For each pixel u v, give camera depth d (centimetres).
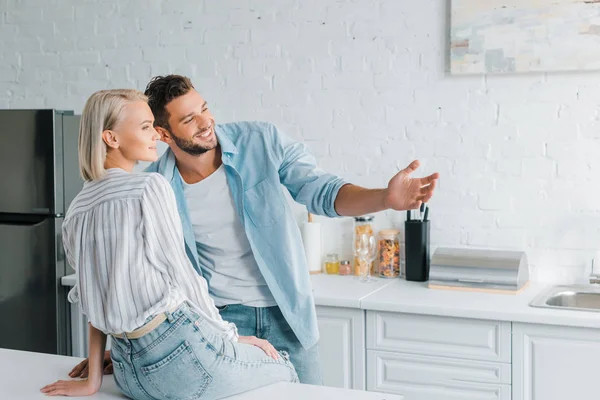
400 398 204
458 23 349
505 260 332
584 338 288
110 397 209
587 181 340
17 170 370
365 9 370
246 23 390
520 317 293
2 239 376
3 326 380
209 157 253
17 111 368
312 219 387
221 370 198
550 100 343
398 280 363
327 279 368
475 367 307
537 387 297
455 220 362
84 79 421
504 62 343
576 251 343
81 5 419
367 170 376
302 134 386
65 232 202
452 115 359
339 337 328
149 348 191
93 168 196
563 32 333
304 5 380
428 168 366
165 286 191
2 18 434
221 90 398
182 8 401
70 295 209
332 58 378
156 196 192
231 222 254
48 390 211
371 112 373
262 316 256
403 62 366
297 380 231
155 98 245
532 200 349
